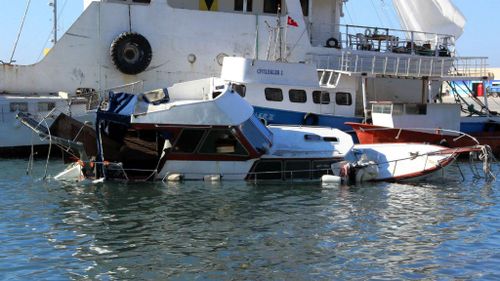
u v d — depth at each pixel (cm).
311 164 1917
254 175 1873
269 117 2436
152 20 2580
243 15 2711
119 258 1145
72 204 1557
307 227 1371
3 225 1352
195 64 2652
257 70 2445
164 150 1812
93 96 2412
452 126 2598
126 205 1553
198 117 1802
